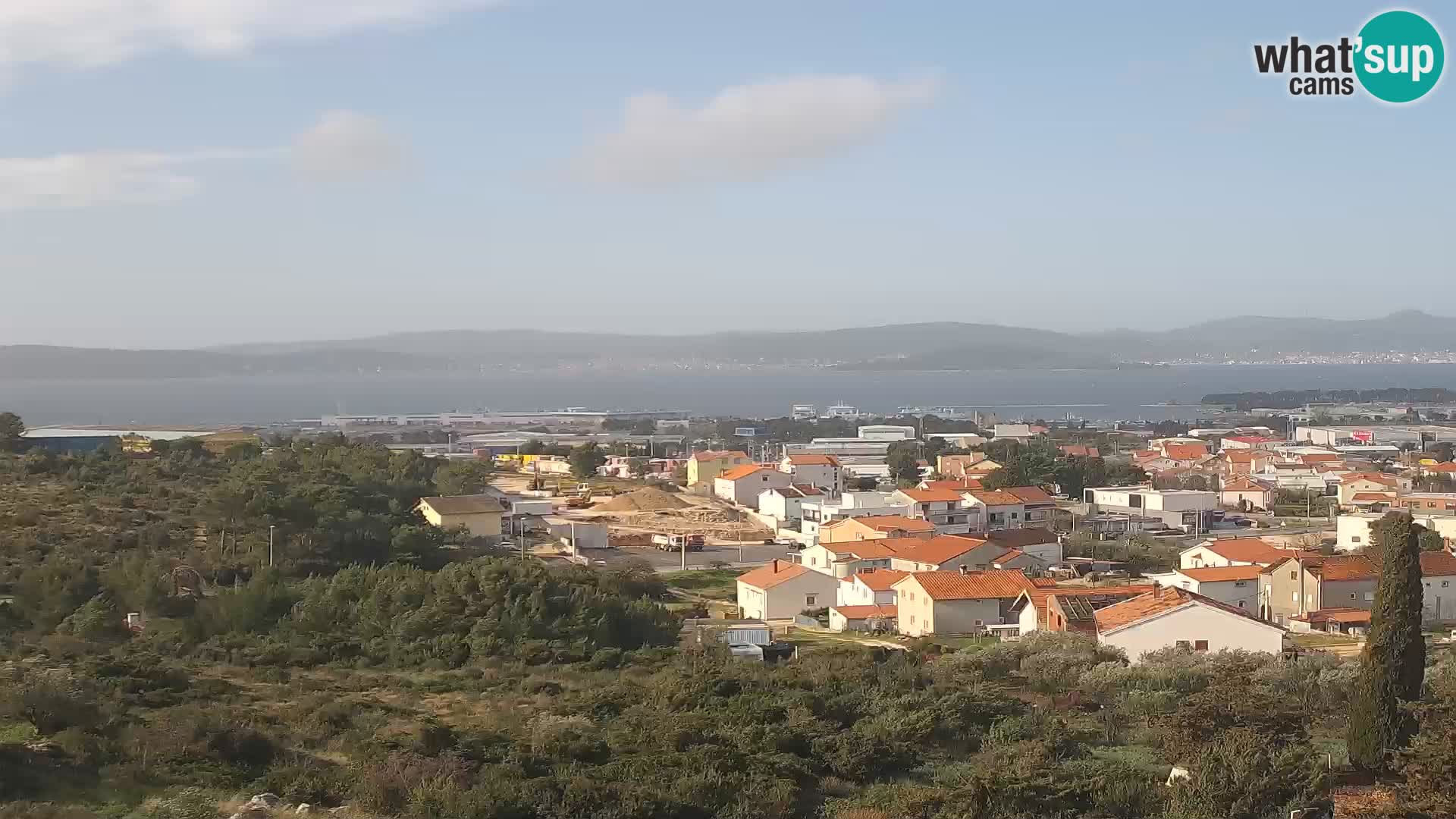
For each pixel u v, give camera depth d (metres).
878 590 86.69
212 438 166.38
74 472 102.31
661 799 33.09
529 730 40.97
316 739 38.66
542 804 32.34
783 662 59.03
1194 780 33.69
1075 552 112.69
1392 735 34.94
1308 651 62.50
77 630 57.44
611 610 68.50
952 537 103.56
